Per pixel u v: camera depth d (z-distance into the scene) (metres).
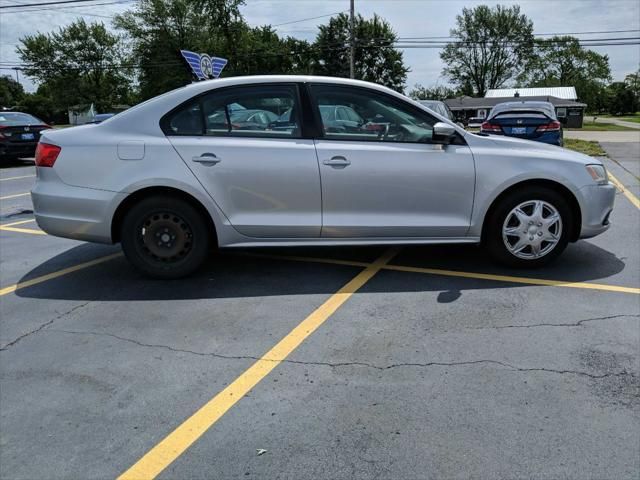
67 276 4.84
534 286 4.34
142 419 2.64
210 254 5.45
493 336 3.46
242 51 52.22
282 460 2.33
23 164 15.79
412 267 4.92
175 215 4.41
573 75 88.00
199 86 4.39
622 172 11.41
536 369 3.04
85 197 4.27
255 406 2.73
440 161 4.40
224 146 4.28
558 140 10.60
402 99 4.44
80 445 2.45
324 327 3.65
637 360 3.12
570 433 2.47
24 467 2.31
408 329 3.59
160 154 4.26
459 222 4.50
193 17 52.72
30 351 3.39
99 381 3.01
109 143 4.28
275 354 3.28
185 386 2.94
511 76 86.50
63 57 67.94
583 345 3.31
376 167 4.34
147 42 53.69
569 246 5.52
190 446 2.43
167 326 3.72
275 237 4.44
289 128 4.37
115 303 4.16
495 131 10.90
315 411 2.68
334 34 63.72
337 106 4.41
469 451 2.35
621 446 2.37
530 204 4.56
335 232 4.44
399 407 2.69
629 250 5.32
